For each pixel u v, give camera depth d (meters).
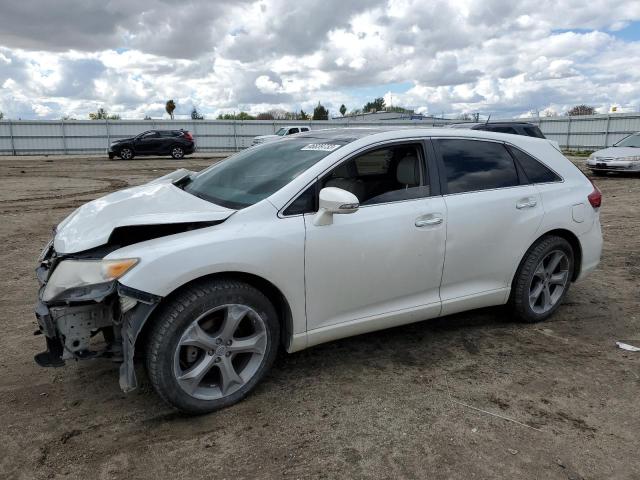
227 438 2.81
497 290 4.09
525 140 4.35
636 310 4.71
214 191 3.57
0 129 33.78
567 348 3.93
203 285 2.90
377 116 52.12
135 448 2.72
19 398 3.19
